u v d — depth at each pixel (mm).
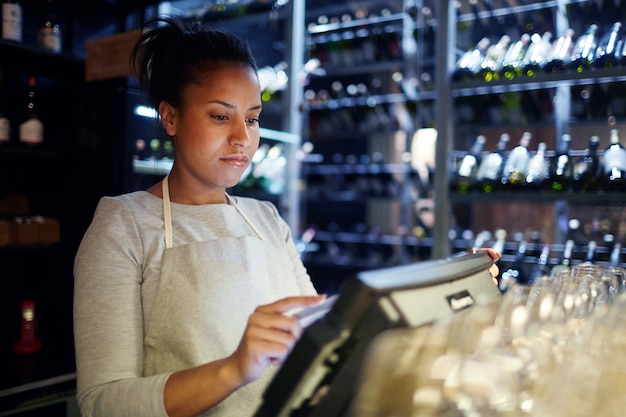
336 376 611
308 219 4352
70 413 2291
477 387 600
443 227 2734
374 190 4023
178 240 1198
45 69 2658
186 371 881
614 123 2666
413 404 590
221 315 1165
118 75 2457
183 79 1169
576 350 703
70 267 2648
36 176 2787
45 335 2750
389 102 3898
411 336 604
